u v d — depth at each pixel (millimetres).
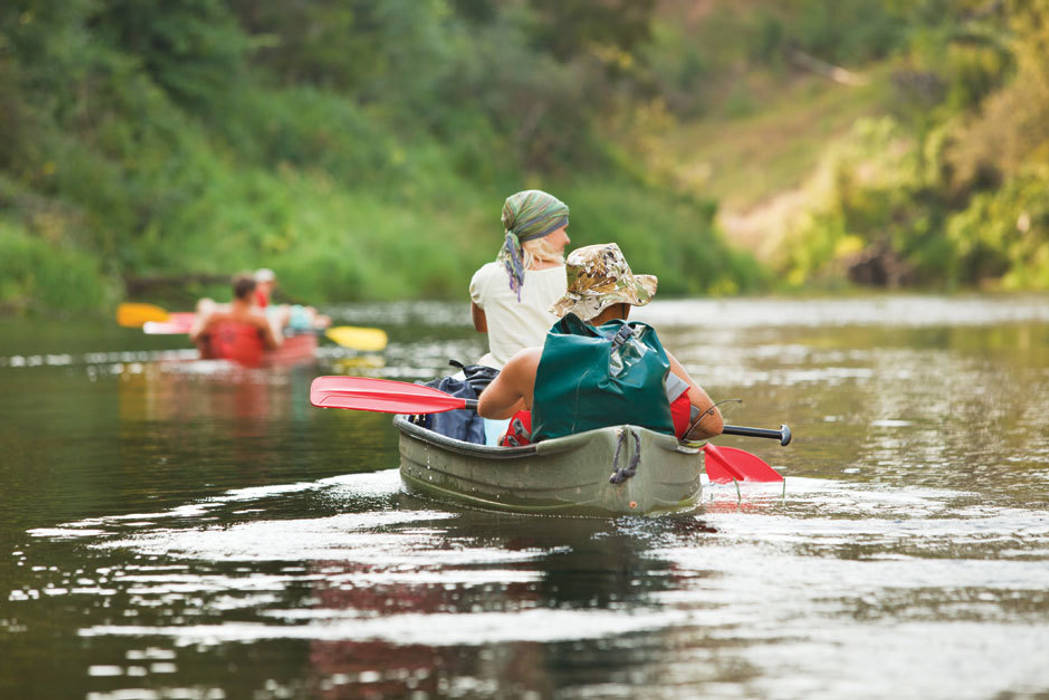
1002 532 10672
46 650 7574
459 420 13891
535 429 11781
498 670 7078
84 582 9203
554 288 13852
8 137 64188
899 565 9453
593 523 11180
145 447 16688
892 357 32219
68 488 13422
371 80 104062
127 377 28188
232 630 7941
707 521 11211
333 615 8242
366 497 12719
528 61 115062
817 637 7621
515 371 11867
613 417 11508
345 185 90812
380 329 46812
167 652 7512
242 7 92562
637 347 11664
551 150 117500
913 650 7348
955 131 123250
